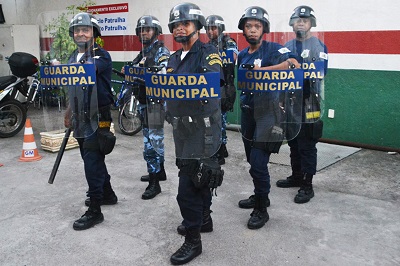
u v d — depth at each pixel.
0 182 4.59
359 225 3.42
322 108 3.81
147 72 2.79
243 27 3.25
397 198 3.95
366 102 5.54
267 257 2.96
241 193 4.14
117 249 3.13
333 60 5.70
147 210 3.80
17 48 9.06
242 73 3.24
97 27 3.34
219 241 3.20
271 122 3.23
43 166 5.12
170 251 3.09
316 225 3.43
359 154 5.34
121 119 6.53
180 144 2.76
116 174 4.79
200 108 2.65
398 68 5.25
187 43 2.67
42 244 3.22
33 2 9.97
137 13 7.90
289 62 3.19
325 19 5.65
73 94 3.29
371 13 5.31
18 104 6.63
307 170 3.88
